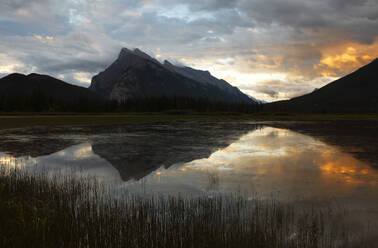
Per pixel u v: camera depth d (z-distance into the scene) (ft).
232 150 59.72
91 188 30.58
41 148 61.67
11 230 17.52
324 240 18.10
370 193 29.45
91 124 140.05
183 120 199.62
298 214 22.86
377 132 104.94
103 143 70.23
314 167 42.83
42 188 26.66
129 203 24.54
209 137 85.40
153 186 32.04
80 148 61.93
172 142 72.54
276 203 25.99
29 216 19.81
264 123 170.91
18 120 160.15
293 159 49.44
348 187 31.83
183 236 17.35
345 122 183.62
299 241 17.33
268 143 71.67
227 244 16.49
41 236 17.08
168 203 25.23
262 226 19.60
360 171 40.16
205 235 17.38
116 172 39.47
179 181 34.40
